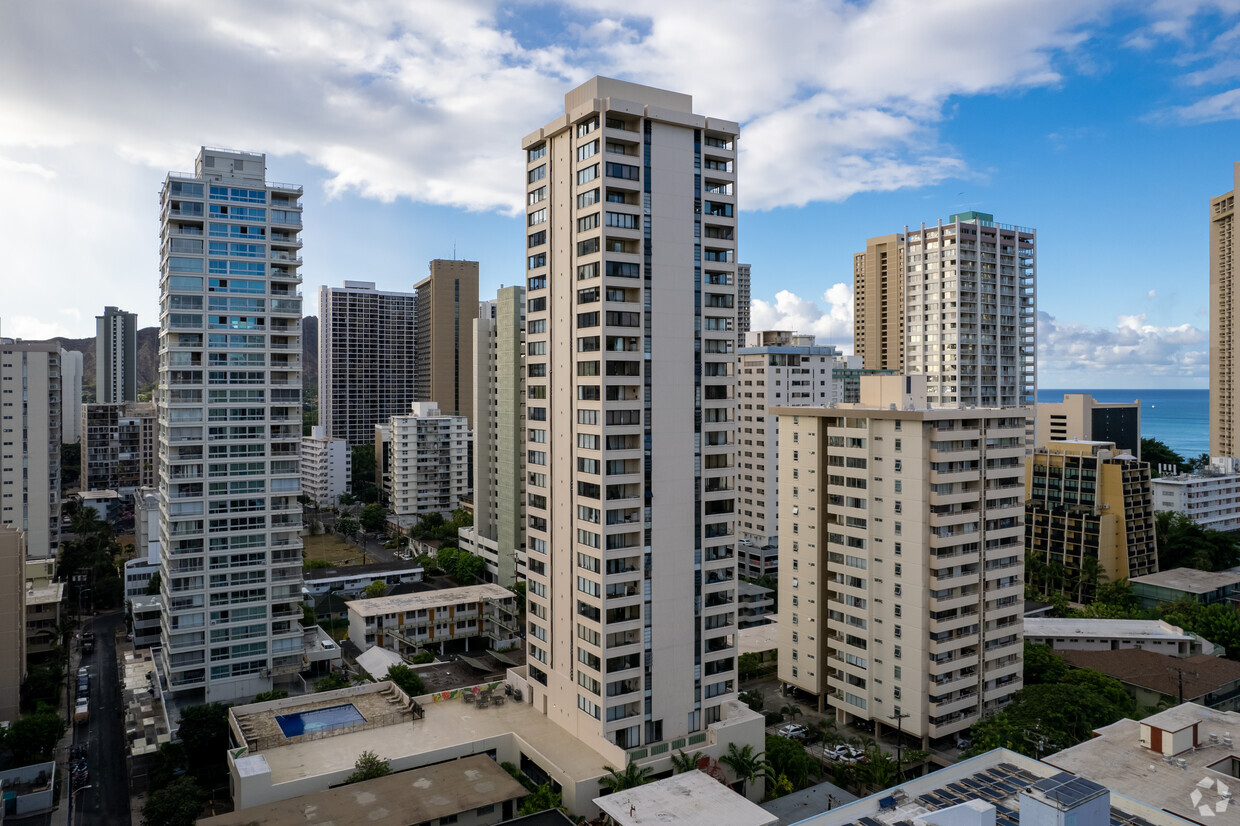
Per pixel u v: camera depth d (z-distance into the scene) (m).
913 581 97.56
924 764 95.12
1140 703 110.38
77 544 185.62
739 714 89.00
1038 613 147.00
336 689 101.50
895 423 99.75
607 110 80.94
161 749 94.12
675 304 85.94
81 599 176.50
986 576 101.12
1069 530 170.50
